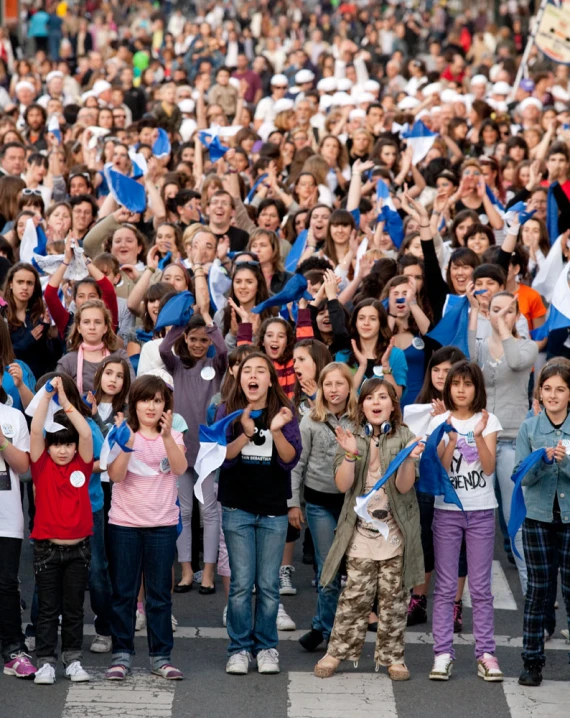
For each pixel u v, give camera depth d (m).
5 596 19.81
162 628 20.02
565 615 23.67
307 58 64.88
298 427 20.48
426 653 21.33
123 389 21.53
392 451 20.31
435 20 86.19
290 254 32.19
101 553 20.88
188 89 51.56
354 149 42.66
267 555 20.38
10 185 33.22
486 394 22.33
